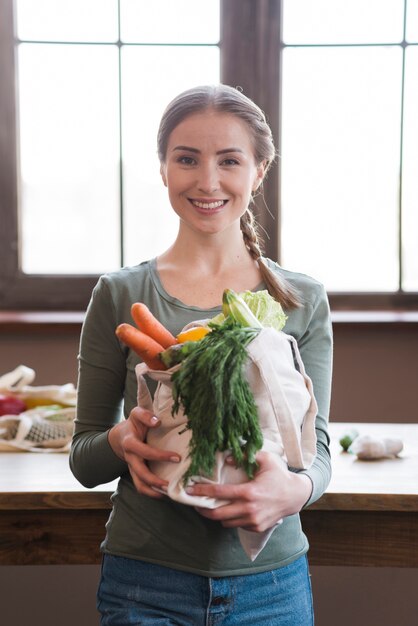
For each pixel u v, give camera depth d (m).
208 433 1.10
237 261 1.41
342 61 2.97
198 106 1.32
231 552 1.27
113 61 2.98
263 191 2.99
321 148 3.01
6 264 3.04
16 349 2.90
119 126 3.01
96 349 1.38
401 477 1.65
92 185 3.04
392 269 3.04
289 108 3.00
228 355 1.11
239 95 1.35
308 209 3.03
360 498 1.53
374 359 2.89
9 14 2.95
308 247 3.04
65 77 2.99
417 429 2.10
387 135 3.00
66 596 2.50
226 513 1.14
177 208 1.35
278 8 2.95
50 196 3.04
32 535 1.59
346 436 1.91
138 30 2.97
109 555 1.34
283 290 1.38
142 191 3.04
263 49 2.96
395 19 2.96
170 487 1.13
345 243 3.04
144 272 1.41
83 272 3.07
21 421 1.95
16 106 2.98
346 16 2.96
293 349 1.23
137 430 1.21
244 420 1.12
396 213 3.02
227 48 2.96
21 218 3.05
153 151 3.02
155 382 1.33
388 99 2.99
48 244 3.06
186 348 1.13
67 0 2.96
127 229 3.05
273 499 1.16
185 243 1.40
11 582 2.50
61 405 2.10
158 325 1.17
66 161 3.02
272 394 1.15
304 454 1.24
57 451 1.92
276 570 1.31
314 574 2.50
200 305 1.37
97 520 1.59
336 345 2.89
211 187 1.31
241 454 1.13
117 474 1.33
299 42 2.97
